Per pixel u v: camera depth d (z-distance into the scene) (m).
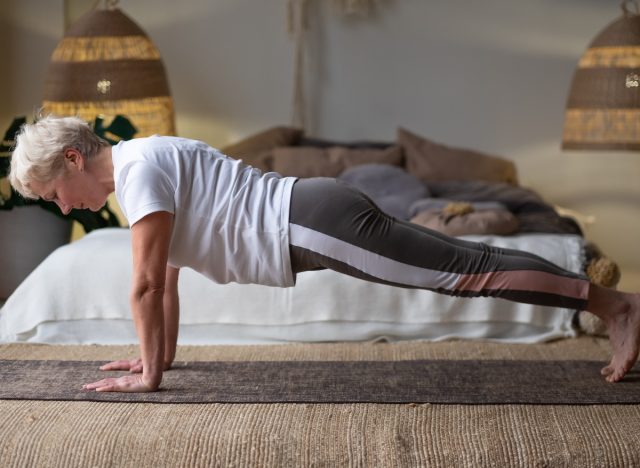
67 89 4.29
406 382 2.71
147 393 2.57
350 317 3.28
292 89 5.35
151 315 2.46
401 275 2.43
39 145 2.38
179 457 2.20
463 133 5.38
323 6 5.28
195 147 2.47
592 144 4.45
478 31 5.29
